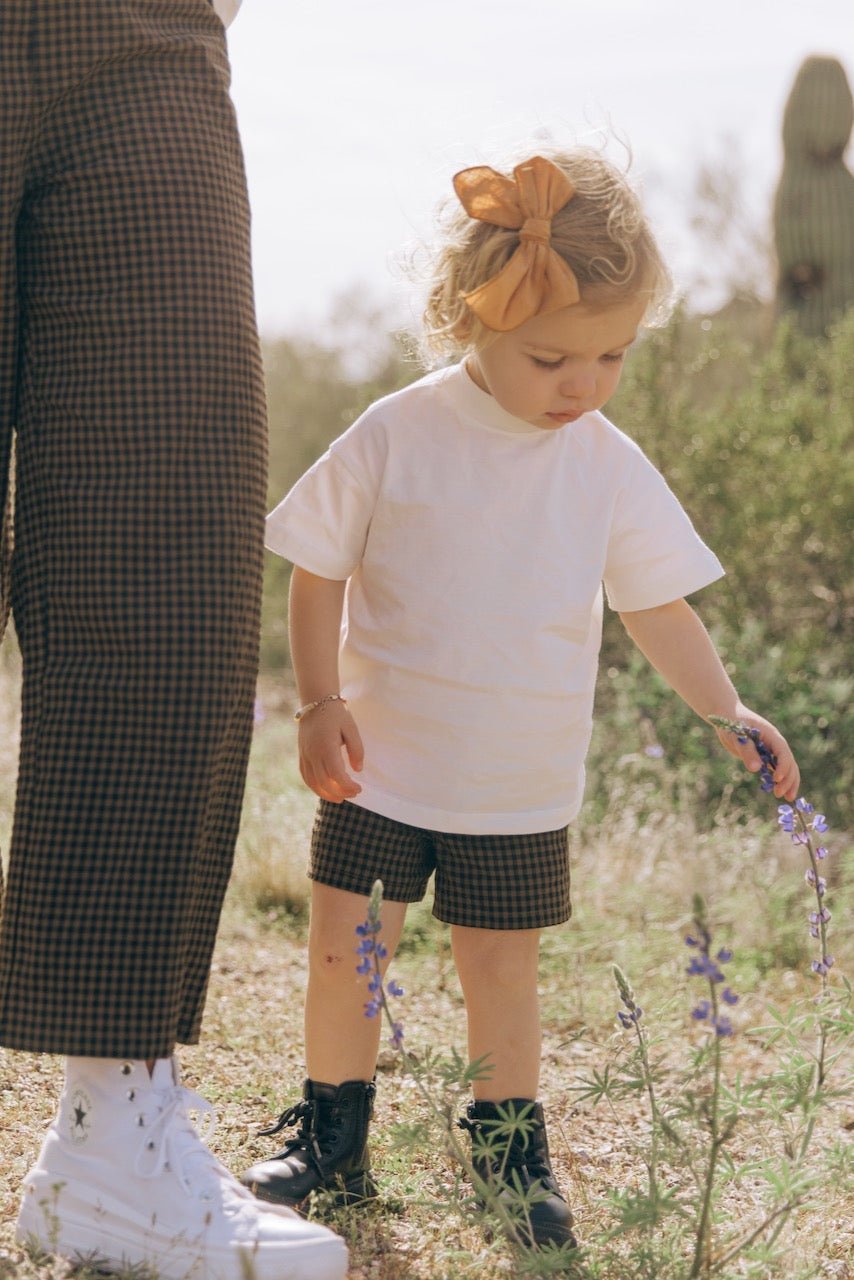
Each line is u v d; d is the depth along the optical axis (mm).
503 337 2156
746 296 16109
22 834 1867
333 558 2330
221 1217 1804
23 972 1837
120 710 1855
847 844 5406
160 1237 1812
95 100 1903
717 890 4723
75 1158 1885
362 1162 2273
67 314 1909
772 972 4109
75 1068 1914
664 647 2438
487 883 2275
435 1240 2088
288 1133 2494
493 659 2246
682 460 7098
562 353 2133
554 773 2305
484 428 2283
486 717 2246
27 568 1943
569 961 3998
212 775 1877
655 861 5023
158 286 1891
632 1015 2033
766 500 6836
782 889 4789
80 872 1830
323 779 2229
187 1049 2986
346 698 2348
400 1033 1941
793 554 6984
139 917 1830
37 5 1866
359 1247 2049
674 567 2396
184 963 1878
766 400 7355
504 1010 2289
